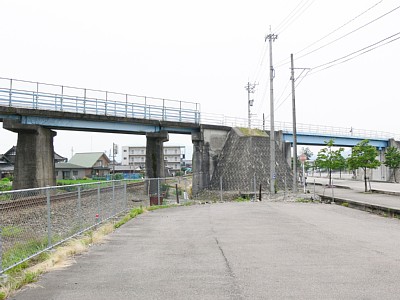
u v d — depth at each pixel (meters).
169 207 21.19
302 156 34.25
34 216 8.77
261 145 43.16
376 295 5.22
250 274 6.48
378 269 6.68
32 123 32.91
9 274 6.46
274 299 5.12
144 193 33.56
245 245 9.20
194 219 14.90
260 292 5.45
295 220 14.15
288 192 34.41
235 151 43.16
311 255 7.93
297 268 6.84
